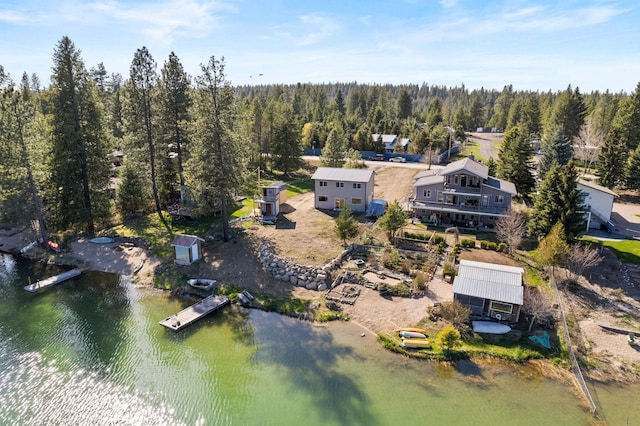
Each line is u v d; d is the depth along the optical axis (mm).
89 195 51031
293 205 60156
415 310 33969
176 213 54125
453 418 23734
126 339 31547
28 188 46344
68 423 23594
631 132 74438
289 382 26812
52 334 32188
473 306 32250
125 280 41406
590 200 49438
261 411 24438
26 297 37969
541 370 27422
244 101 96188
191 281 39500
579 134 86875
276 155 80312
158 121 54062
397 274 39094
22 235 52812
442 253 42719
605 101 111250
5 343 30922
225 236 46688
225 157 44875
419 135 100062
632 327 30750
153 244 46875
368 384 26500
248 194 65250
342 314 34062
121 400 25328
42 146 46000
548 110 117938
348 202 56719
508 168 60844
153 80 52562
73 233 51375
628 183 65562
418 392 25750
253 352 29906
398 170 80062
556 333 30500
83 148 49188
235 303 36750
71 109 48156
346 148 96375
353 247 44156
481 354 28766
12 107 41656
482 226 50156
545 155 63531
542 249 37031
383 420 23641
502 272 33125
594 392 25562
